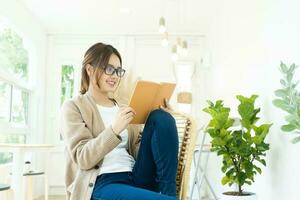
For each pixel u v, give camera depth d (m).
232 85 3.25
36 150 2.95
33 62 4.83
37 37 4.85
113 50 1.53
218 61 4.09
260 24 2.34
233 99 3.20
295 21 1.74
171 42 5.26
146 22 4.86
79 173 1.34
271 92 2.10
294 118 1.49
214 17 4.41
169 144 1.29
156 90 1.40
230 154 1.94
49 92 5.26
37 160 4.76
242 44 2.85
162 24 3.57
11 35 4.12
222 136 1.95
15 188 2.81
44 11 4.48
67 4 4.26
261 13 2.31
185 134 1.51
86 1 4.16
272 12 2.09
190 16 4.57
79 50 5.32
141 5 4.26
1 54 3.78
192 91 5.17
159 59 5.25
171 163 1.28
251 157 2.10
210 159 4.23
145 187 1.39
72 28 5.15
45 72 5.25
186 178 1.42
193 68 5.20
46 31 5.25
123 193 1.24
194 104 5.14
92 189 1.31
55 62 5.32
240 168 1.96
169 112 1.48
